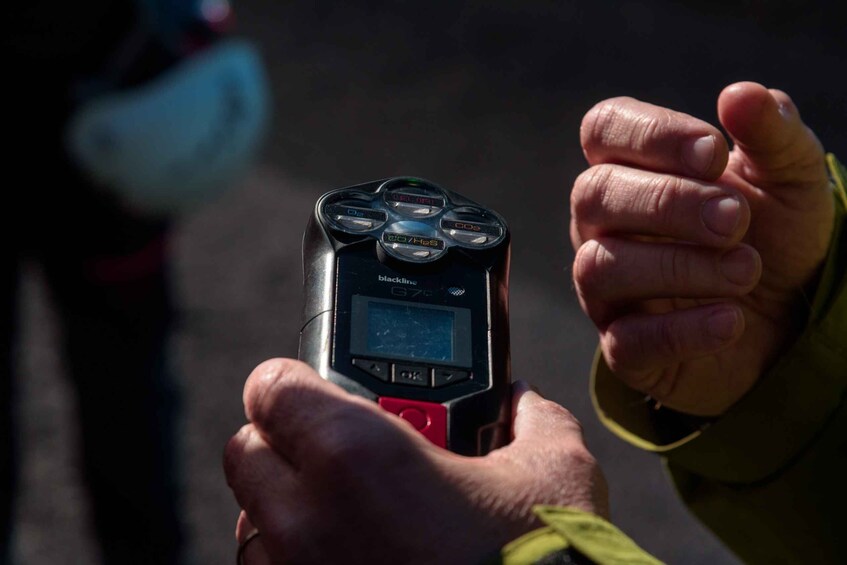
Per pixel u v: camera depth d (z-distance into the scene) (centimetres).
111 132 218
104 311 238
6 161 216
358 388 98
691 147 113
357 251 107
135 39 220
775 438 126
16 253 227
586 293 124
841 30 628
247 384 87
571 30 601
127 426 245
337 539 81
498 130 512
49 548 279
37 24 209
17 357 233
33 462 304
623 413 139
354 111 517
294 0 609
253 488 85
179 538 256
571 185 476
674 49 593
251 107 244
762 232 129
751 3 638
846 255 128
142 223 230
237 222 420
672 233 115
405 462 82
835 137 536
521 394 101
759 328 130
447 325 104
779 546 131
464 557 80
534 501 84
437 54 571
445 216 112
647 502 317
